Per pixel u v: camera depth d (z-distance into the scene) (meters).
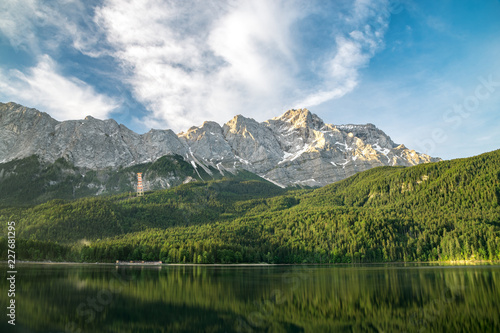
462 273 132.88
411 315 65.88
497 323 59.94
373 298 81.62
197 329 56.12
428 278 116.69
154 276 125.31
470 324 59.44
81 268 152.62
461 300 78.25
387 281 109.75
